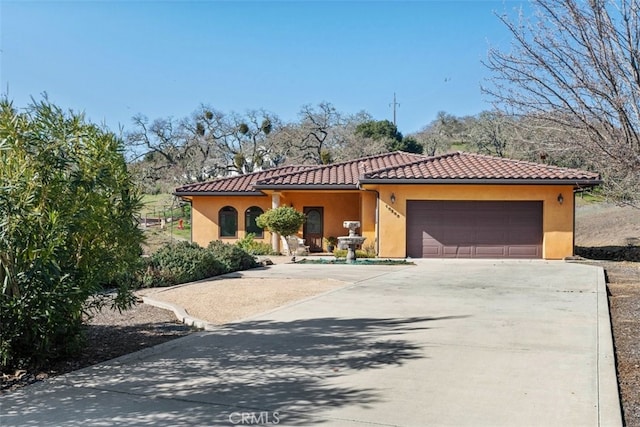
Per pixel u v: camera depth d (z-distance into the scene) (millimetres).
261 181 23969
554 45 6918
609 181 8711
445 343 7398
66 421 4730
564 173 21000
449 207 21734
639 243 25094
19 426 4625
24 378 6012
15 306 5855
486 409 4953
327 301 11086
